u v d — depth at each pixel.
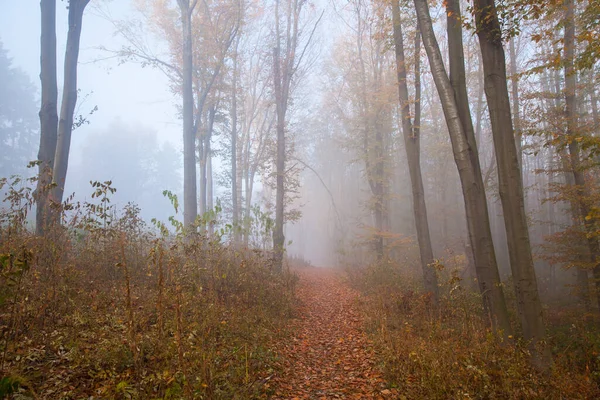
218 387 4.14
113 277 7.23
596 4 7.46
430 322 7.39
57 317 5.00
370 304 10.56
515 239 6.53
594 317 9.71
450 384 4.67
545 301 15.51
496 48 6.79
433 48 7.79
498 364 5.17
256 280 9.80
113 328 5.01
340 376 5.76
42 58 9.52
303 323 9.03
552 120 11.78
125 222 8.95
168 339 4.89
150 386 3.78
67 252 7.08
